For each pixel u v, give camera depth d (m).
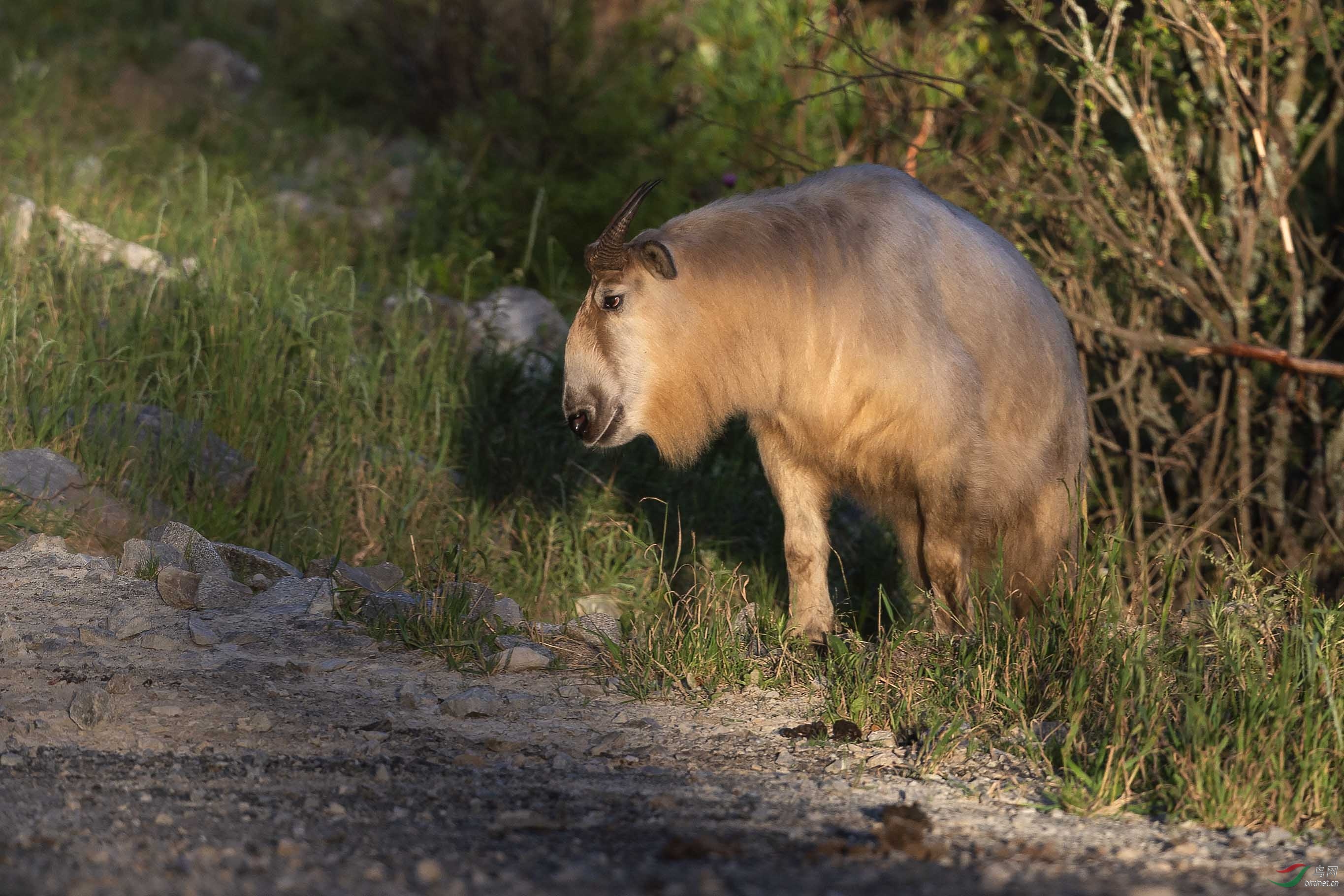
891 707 16.94
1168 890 11.06
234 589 20.27
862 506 21.30
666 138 39.44
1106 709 16.27
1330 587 27.03
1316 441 27.06
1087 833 13.00
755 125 36.34
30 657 17.50
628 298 18.81
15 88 47.22
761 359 19.19
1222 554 26.41
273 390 26.84
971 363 19.42
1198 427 27.44
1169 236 26.92
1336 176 29.73
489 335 31.22
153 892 10.44
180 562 20.84
